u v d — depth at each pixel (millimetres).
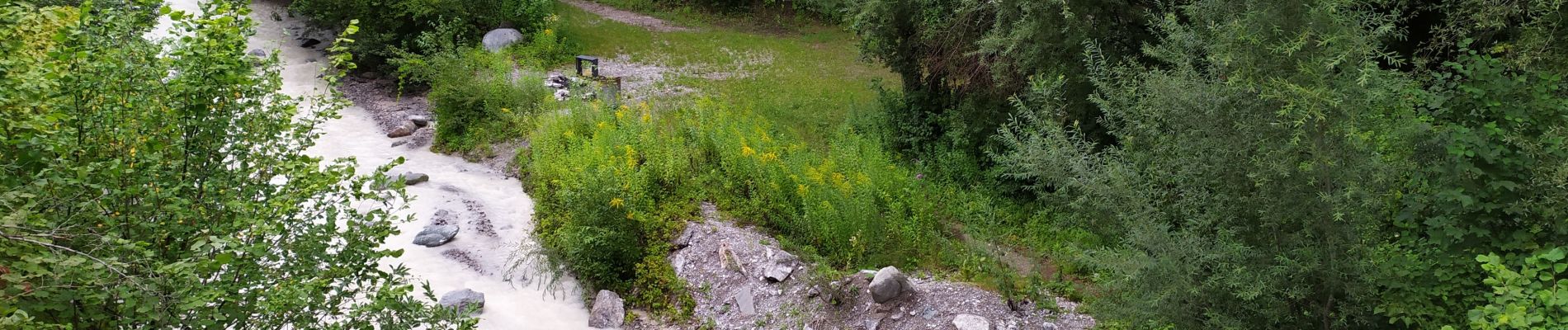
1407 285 4973
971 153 11617
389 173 12953
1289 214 5211
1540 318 3818
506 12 21172
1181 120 5535
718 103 15430
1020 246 9383
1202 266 5605
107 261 3773
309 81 18781
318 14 19328
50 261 3633
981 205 9906
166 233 4492
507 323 8453
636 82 18953
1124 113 6414
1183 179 5695
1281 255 5281
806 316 8008
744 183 10914
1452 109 5355
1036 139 6551
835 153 11219
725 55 22219
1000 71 10055
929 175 11594
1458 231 4773
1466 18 6742
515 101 14961
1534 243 4711
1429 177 5152
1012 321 7512
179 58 4719
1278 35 5070
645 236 9602
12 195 3734
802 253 9047
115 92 4504
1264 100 5098
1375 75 4719
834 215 9211
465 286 9195
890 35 12500
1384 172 4992
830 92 17969
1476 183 4891
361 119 16312
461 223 11078
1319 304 5500
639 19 26969
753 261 8898
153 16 5258
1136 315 5906
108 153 4543
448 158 14109
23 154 4090
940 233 9625
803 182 10039
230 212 4836
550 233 10102
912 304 7879
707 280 8875
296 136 5383
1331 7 4785
